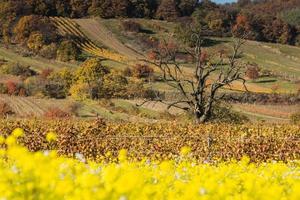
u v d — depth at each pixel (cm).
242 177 982
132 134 3003
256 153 2662
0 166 921
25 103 8706
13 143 720
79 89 9300
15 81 11056
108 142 2773
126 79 11275
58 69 12838
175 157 2202
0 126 2995
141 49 16862
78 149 2794
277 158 2664
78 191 571
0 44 15250
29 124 3020
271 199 635
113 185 579
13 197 597
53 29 16150
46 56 14525
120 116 7100
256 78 13612
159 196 693
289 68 15638
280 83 13462
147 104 8444
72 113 7512
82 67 10956
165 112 6481
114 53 16125
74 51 14600
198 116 4503
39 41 15188
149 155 2675
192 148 2673
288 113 9138
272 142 2717
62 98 9381
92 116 7200
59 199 582
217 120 4550
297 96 10062
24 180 640
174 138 2761
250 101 9994
